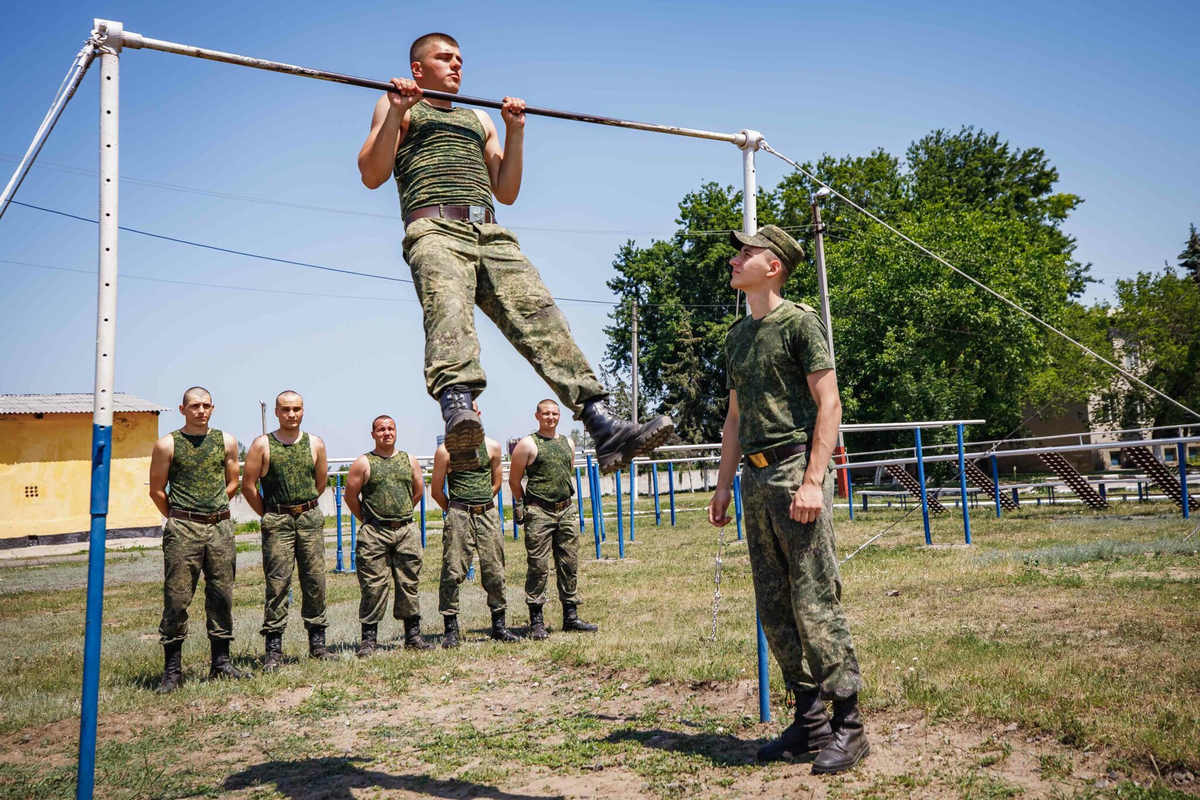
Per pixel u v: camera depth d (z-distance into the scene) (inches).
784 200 1888.5
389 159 132.6
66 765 196.1
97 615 141.8
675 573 495.5
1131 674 191.2
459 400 116.6
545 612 397.7
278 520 307.9
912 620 285.7
